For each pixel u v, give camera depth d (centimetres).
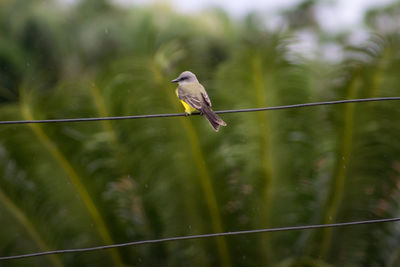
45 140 1386
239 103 1420
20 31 2006
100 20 2009
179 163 1402
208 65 1510
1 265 1367
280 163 1416
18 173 1377
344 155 1413
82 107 1405
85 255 1408
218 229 1423
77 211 1394
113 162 1405
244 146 1402
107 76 1416
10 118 1380
